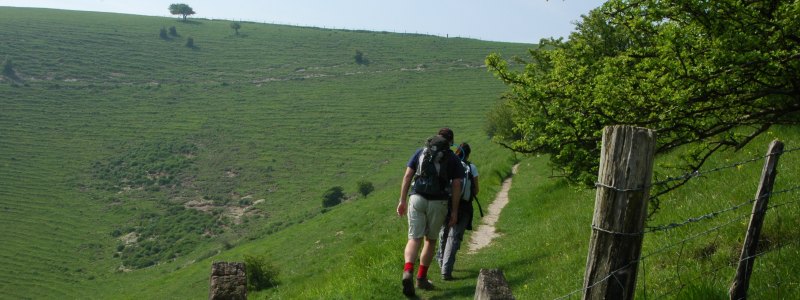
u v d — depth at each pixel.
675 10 8.78
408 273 9.92
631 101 9.46
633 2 9.47
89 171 123.12
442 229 12.11
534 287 10.25
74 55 187.25
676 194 13.79
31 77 168.38
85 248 94.75
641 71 9.47
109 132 140.50
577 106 10.16
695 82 8.58
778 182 11.28
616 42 19.69
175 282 59.44
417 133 136.12
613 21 9.99
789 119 9.59
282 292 32.34
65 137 137.12
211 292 4.45
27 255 91.38
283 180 117.44
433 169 9.72
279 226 95.19
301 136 137.88
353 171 119.06
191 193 114.19
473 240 17.11
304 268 42.19
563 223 15.76
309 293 15.09
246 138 137.50
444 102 153.75
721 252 8.64
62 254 92.38
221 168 124.12
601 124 9.85
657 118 9.16
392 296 10.34
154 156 129.62
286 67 189.00
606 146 4.32
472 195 11.34
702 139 9.48
